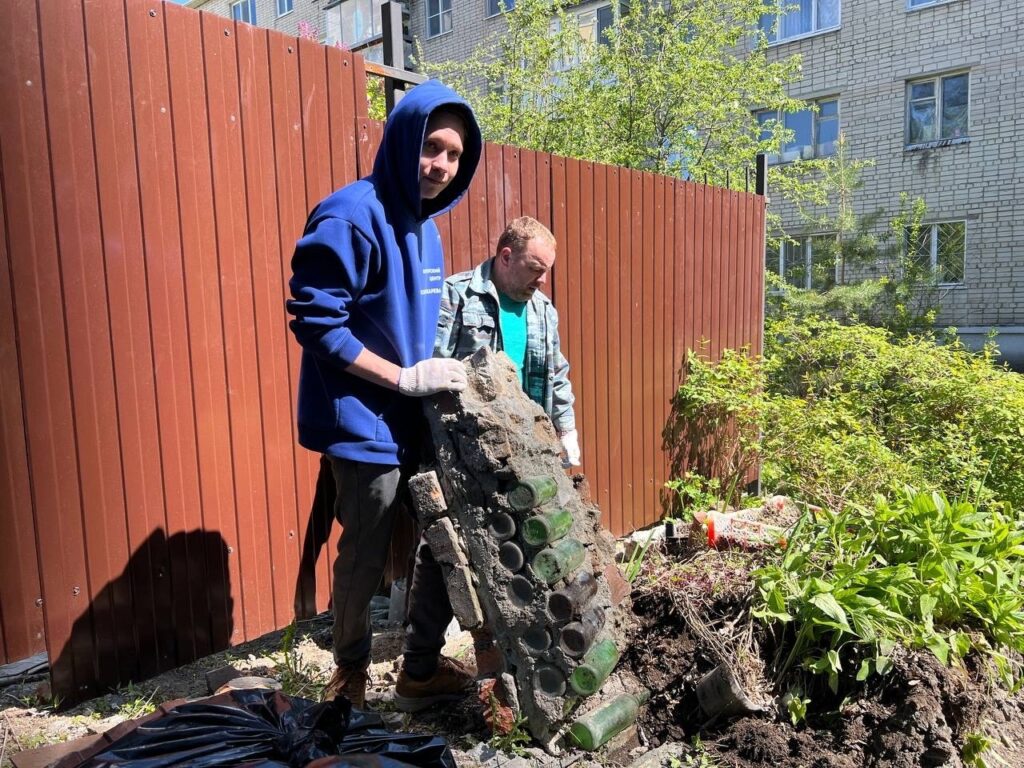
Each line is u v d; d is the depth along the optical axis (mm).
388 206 2260
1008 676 2652
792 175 11969
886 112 14234
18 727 2342
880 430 5816
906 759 2270
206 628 2746
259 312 2816
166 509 2600
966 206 13523
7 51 2148
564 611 2199
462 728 2479
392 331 2262
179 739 1516
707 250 5285
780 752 2355
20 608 2285
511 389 2518
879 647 2441
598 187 4266
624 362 4570
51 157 2254
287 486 2965
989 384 5703
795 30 15156
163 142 2494
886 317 10602
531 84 10070
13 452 2242
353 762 1415
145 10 2422
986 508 4672
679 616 2771
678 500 5156
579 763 2270
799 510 3789
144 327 2500
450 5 18516
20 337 2230
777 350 6852
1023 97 12742
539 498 2227
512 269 2713
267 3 22172
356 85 3062
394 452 2291
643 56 9977
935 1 13422
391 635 3146
